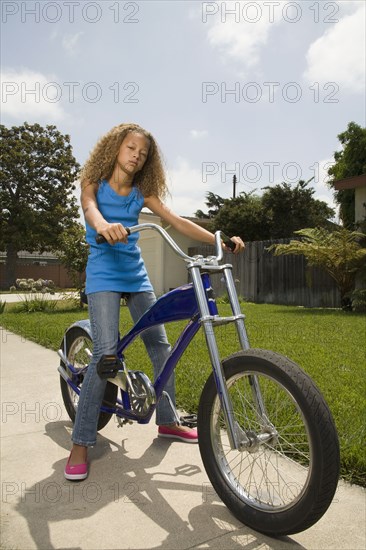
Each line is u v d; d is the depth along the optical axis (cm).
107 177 249
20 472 236
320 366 405
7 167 3262
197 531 183
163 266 1625
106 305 237
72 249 1117
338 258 961
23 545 174
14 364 471
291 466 226
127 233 199
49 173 3412
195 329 219
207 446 205
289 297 1205
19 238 3159
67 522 189
